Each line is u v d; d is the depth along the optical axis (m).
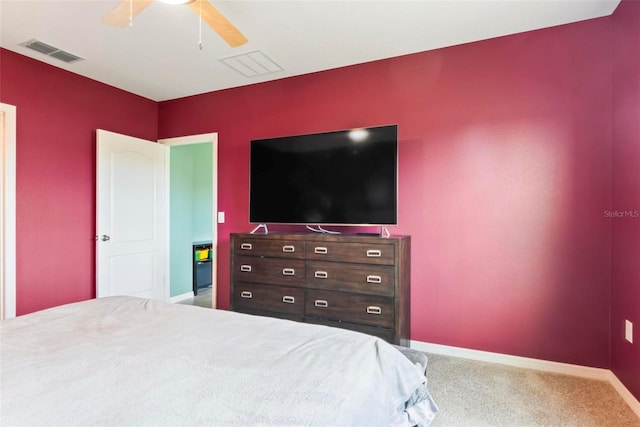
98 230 3.29
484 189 2.64
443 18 2.35
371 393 0.99
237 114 3.63
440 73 2.79
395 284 2.39
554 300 2.45
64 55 2.89
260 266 2.85
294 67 3.15
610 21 2.31
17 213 2.81
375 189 2.69
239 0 2.14
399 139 2.92
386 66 2.97
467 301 2.69
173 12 2.27
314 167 2.92
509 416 1.87
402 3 2.18
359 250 2.50
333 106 3.18
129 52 2.84
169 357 1.12
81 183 3.29
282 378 0.98
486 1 2.15
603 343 2.32
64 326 1.45
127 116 3.73
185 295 4.61
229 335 1.34
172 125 4.00
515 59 2.56
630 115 2.04
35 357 1.11
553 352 2.45
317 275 2.63
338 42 2.69
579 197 2.38
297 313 2.70
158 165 3.93
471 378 2.33
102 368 1.03
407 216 2.88
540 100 2.49
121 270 3.49
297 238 2.71
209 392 0.90
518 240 2.54
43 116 3.00
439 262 2.78
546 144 2.47
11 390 0.90
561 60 2.44
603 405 1.99
